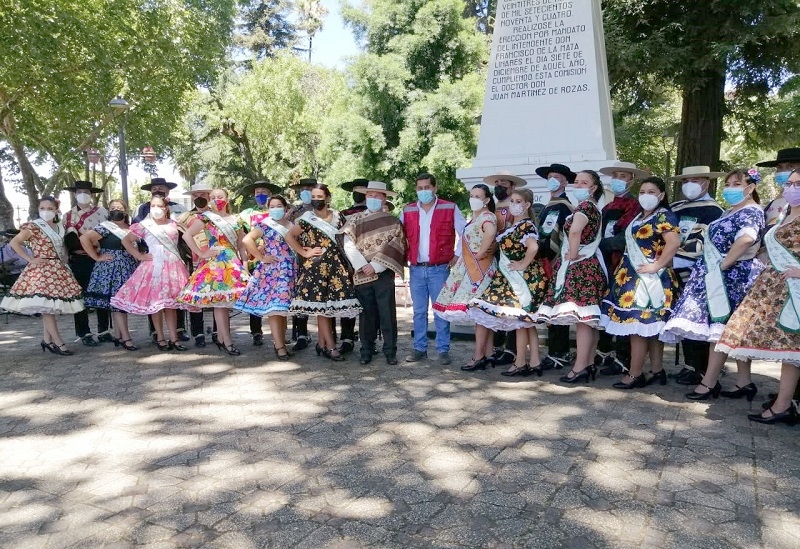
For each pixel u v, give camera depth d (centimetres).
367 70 2050
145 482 329
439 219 603
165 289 652
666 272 491
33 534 276
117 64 1789
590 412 444
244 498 309
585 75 752
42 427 422
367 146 2109
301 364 609
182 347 682
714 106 1363
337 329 860
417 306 618
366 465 349
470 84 2016
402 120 2120
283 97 2912
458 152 1955
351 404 467
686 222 534
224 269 638
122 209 729
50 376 564
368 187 590
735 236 455
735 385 502
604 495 309
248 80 2964
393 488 318
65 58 1600
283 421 429
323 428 413
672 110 2047
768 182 2414
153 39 1822
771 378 553
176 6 1858
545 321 518
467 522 282
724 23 1227
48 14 1452
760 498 305
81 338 731
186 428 416
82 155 2392
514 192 535
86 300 691
